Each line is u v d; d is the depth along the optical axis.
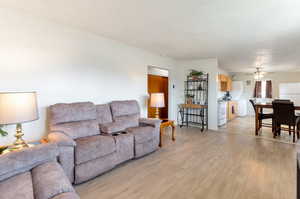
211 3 1.99
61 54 2.69
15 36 2.23
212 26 2.69
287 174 2.29
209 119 5.16
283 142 3.79
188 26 2.71
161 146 3.46
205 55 4.75
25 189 1.17
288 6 2.02
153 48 4.09
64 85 2.74
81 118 2.55
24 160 1.41
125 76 3.80
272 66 6.30
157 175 2.27
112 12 2.27
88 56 3.06
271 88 7.75
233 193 1.86
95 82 3.19
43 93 2.50
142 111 4.29
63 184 1.16
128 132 2.79
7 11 2.17
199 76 5.25
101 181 2.12
